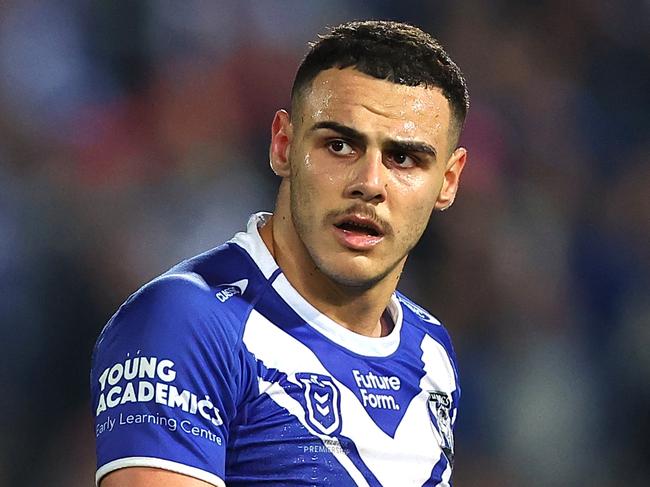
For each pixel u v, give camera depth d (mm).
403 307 6910
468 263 16906
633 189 19125
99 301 15414
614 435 16656
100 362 5820
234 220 16422
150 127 17062
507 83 19234
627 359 17297
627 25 20656
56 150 16562
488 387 16234
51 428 14672
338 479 5781
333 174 5820
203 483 5469
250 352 5805
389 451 6016
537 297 17234
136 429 5484
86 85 17234
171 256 15992
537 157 18891
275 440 5719
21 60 16906
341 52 5879
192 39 17906
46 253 15438
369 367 6199
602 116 19891
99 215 15922
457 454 15648
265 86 17688
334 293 6152
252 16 18281
